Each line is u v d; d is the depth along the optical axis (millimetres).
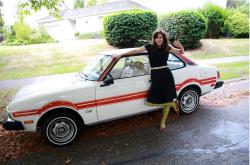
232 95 7125
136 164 3678
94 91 4332
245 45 19078
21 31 26594
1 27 28531
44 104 4047
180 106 5445
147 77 4758
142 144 4297
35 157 4008
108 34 16938
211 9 21484
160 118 5445
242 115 5508
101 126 5125
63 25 38812
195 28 16516
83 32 35375
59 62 13742
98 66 4742
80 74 5020
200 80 5469
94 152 4090
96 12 34531
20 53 15328
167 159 3775
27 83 9688
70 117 4270
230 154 3852
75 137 4398
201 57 15250
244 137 4434
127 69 4629
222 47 18234
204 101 6613
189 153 3932
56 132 4246
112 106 4512
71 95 4188
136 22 15797
